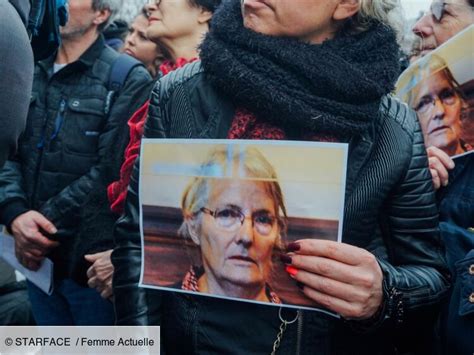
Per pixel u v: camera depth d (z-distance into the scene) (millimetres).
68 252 1545
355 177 821
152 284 875
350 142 822
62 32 1599
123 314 921
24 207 1602
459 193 1125
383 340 899
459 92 1050
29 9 828
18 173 1654
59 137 1584
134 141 1285
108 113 1547
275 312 833
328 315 834
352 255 758
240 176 807
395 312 806
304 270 774
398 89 1184
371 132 831
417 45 1308
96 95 1566
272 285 802
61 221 1529
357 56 820
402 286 808
